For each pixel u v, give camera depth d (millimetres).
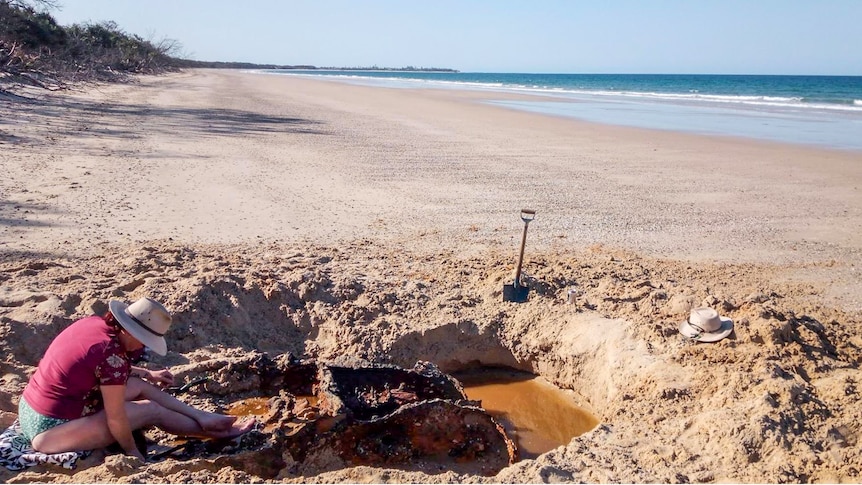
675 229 10305
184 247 7902
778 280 8055
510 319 6383
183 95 36656
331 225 9578
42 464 3912
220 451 4344
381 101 41000
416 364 5387
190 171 13016
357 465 4496
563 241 9297
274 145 17609
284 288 6492
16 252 7344
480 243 8945
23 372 4969
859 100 48531
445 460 4684
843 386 4746
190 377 5211
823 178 15242
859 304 7316
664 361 5277
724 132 24891
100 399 4043
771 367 4902
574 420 5480
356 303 6473
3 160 12406
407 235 9234
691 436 4441
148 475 3885
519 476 4047
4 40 29141
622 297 6664
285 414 4852
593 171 15484
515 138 21891
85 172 12078
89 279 6461
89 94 29656
